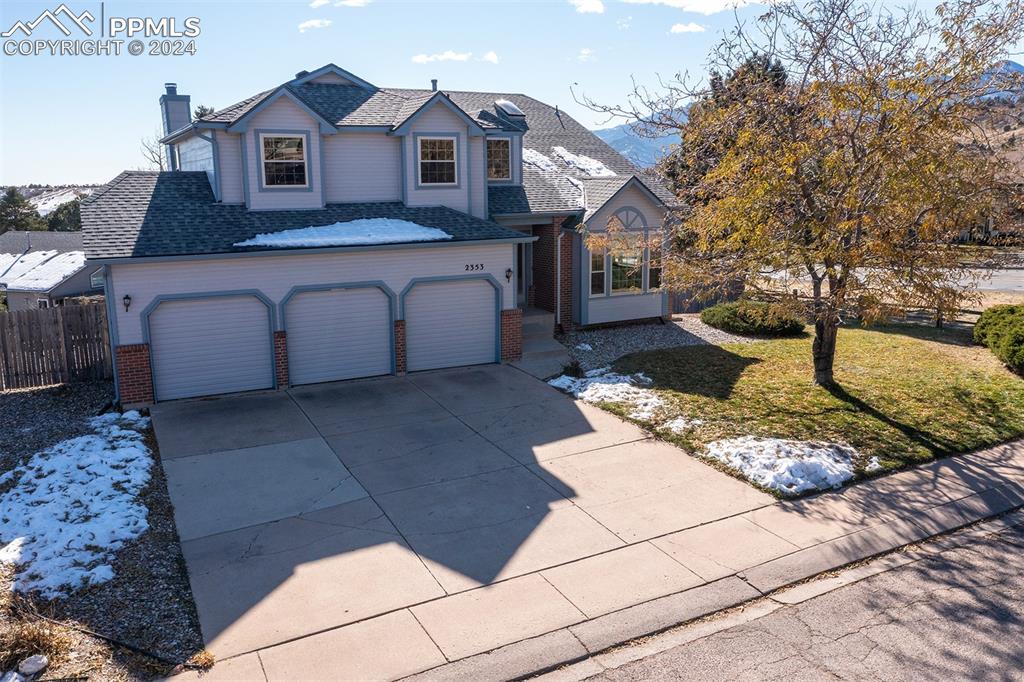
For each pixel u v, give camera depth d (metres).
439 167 19.25
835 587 8.55
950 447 12.63
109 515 9.85
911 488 11.21
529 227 22.45
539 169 23.83
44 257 38.97
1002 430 13.39
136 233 15.25
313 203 17.91
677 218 17.34
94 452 12.26
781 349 19.55
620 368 17.83
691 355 19.00
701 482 11.41
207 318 15.51
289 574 8.65
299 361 16.59
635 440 13.21
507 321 18.66
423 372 17.94
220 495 10.84
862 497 10.91
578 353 19.72
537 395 15.98
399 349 17.50
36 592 8.05
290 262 16.02
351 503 10.61
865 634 7.59
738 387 15.88
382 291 17.12
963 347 19.34
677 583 8.53
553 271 21.72
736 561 9.05
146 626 7.57
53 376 17.11
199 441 13.07
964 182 11.75
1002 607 8.09
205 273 15.26
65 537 9.20
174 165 23.77
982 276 16.61
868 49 13.10
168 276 14.94
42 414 14.91
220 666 6.96
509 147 21.77
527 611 7.95
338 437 13.34
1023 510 10.68
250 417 14.41
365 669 6.95
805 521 10.13
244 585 8.40
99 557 8.86
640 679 6.90
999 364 17.45
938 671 6.95
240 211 17.12
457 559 9.05
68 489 10.68
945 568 9.02
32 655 7.03
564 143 27.17
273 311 16.00
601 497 10.86
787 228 13.37
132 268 14.59
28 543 9.08
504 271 18.45
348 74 20.58
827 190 13.02
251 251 15.30
